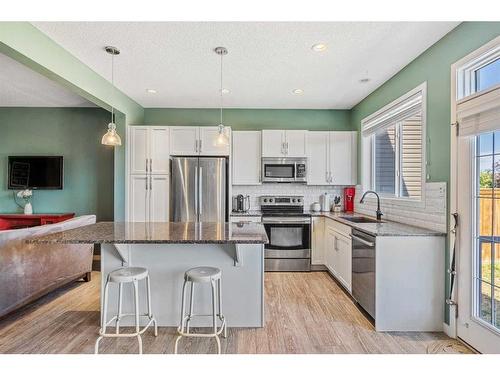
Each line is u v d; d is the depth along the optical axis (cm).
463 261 232
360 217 385
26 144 503
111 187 505
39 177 498
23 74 358
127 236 224
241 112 496
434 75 265
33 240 210
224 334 246
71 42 264
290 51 282
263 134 459
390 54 287
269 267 433
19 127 502
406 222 314
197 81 366
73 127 503
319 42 264
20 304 275
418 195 316
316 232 434
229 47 274
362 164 441
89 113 503
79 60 302
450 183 244
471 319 224
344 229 343
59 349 225
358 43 265
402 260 251
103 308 228
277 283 381
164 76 349
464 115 225
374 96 400
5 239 259
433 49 266
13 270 266
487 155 218
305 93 413
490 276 215
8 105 496
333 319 277
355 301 320
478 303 224
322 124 498
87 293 343
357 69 325
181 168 426
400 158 351
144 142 436
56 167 498
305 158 462
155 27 240
